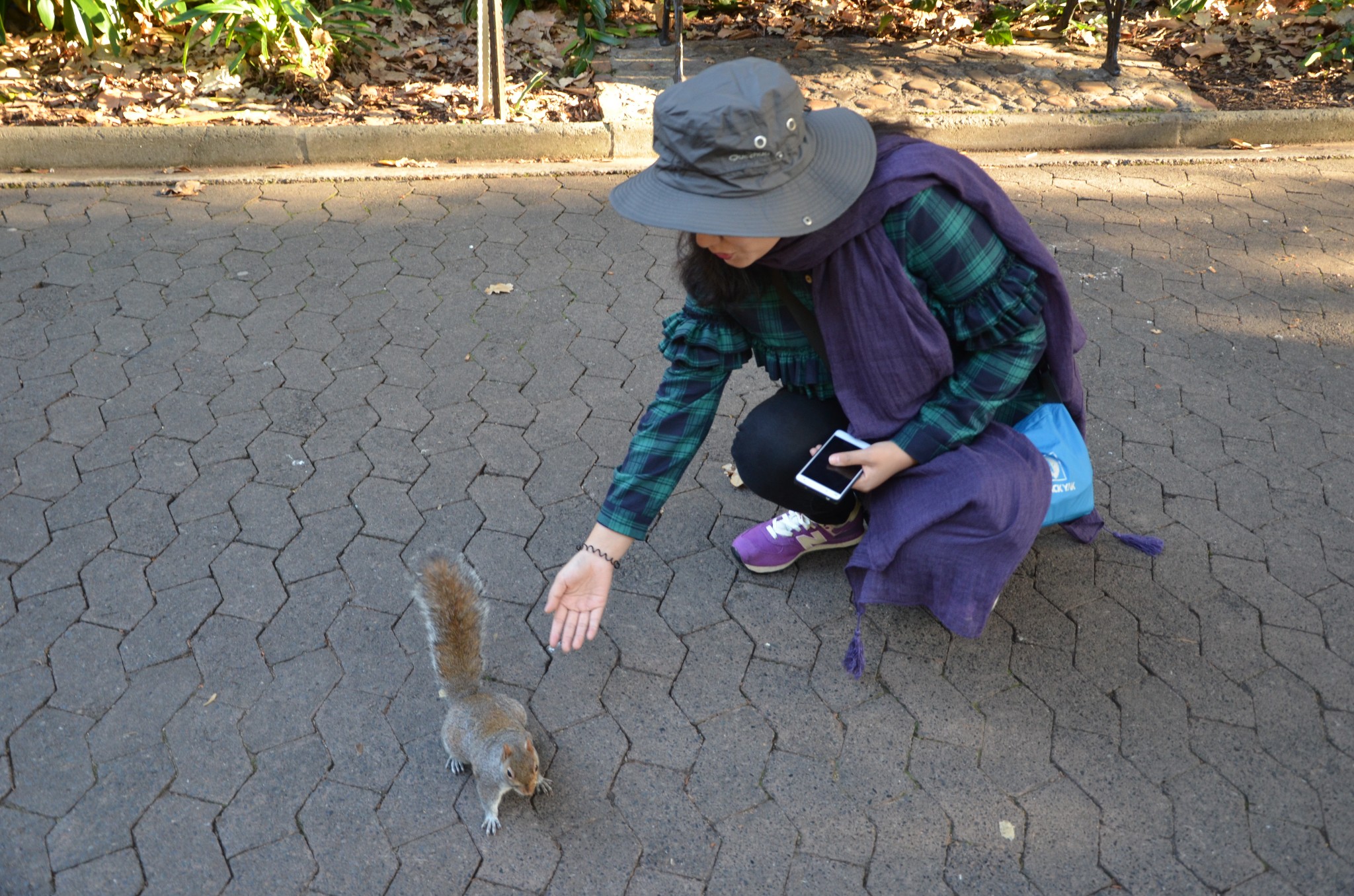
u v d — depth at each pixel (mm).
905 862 2361
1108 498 3393
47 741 2590
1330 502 3371
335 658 2834
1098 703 2721
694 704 2736
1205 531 3258
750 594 3068
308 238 4836
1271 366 4051
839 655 2877
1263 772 2537
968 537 2338
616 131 5590
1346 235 4996
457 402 3826
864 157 1982
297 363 3990
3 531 3186
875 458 2316
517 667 2834
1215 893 2283
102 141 5281
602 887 2318
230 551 3150
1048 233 5000
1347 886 2287
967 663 2840
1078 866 2344
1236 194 5398
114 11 5828
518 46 6488
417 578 3072
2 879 2297
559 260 4738
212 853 2363
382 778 2541
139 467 3451
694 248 2186
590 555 2359
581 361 4070
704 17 7051
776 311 2342
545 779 2508
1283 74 6371
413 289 4480
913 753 2605
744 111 1749
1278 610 2980
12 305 4242
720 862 2367
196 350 4035
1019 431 2564
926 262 2096
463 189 5324
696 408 2434
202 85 5738
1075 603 3010
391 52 6289
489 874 2342
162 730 2629
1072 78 6316
